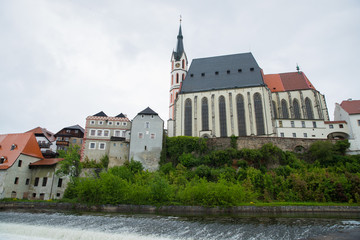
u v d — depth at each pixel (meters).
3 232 29.97
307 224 31.86
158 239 26.28
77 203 49.22
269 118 82.00
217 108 87.19
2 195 54.75
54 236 28.48
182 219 35.91
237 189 45.78
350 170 58.56
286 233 27.56
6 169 56.19
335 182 50.56
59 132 93.81
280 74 101.50
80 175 64.31
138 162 66.62
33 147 65.69
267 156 64.19
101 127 75.31
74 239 27.52
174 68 105.94
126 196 47.50
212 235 27.28
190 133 86.44
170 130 90.12
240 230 29.11
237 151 65.88
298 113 91.62
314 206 44.91
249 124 83.00
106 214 40.97
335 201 49.25
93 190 48.28
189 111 89.19
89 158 71.81
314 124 79.00
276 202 48.53
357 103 80.06
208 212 44.12
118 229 30.17
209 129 85.50
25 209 47.59
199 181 54.16
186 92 91.56
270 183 52.72
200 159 67.75
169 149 70.94
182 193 48.06
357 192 48.44
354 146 72.38
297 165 62.38
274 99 94.38
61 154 61.84
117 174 57.25
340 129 76.88
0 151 62.09
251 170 57.09
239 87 87.88
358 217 38.09
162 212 44.47
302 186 50.97
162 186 47.78
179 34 115.25
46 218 36.72
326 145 65.94
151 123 72.12
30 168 62.09
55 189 59.19
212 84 92.75
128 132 74.50
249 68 93.81
